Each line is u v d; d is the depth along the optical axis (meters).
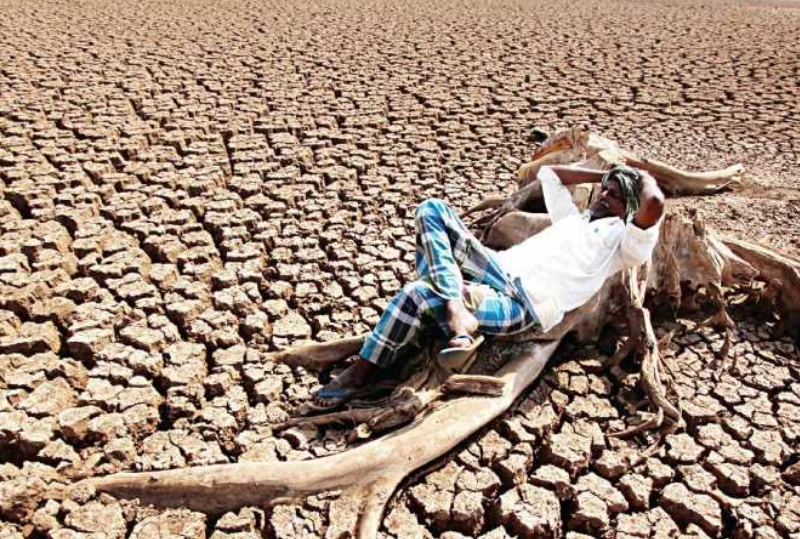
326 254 4.99
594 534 2.87
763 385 3.64
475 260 3.43
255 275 4.56
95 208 5.49
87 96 8.39
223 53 11.22
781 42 13.62
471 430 3.04
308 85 9.48
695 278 4.00
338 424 3.20
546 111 8.73
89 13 14.62
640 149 7.37
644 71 10.95
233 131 7.46
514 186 6.20
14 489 2.80
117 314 4.07
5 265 4.48
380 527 2.77
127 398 3.36
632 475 3.08
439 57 11.60
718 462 3.16
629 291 3.72
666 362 3.77
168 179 6.05
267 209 5.62
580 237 3.49
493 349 3.43
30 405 3.26
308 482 2.82
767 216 5.44
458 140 7.50
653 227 3.53
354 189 6.10
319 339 3.93
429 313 3.21
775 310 4.12
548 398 3.44
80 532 2.71
